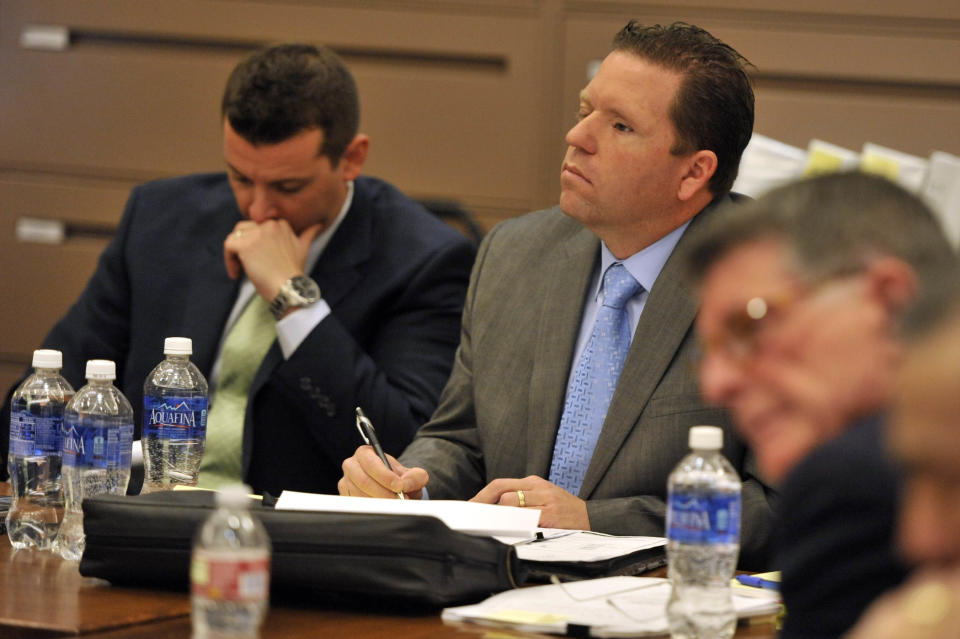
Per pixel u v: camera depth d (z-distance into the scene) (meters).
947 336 1.64
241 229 6.63
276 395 6.53
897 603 1.72
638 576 4.10
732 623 3.33
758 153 7.91
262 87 6.41
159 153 9.91
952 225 7.89
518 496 4.81
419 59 9.55
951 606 1.65
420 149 9.57
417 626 3.40
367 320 6.71
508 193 9.47
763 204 2.31
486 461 5.47
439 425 5.77
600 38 9.27
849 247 2.19
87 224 10.09
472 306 5.87
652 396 5.12
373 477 4.86
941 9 8.64
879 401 2.20
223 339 6.73
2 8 10.02
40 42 9.99
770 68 8.95
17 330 10.20
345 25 9.57
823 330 2.18
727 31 8.99
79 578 3.90
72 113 10.01
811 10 8.84
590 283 5.58
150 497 3.87
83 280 10.12
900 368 1.71
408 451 5.67
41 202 10.12
